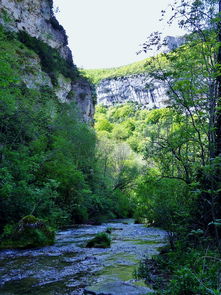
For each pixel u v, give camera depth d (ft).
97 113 442.50
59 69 147.02
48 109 86.22
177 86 20.48
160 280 18.39
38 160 56.44
